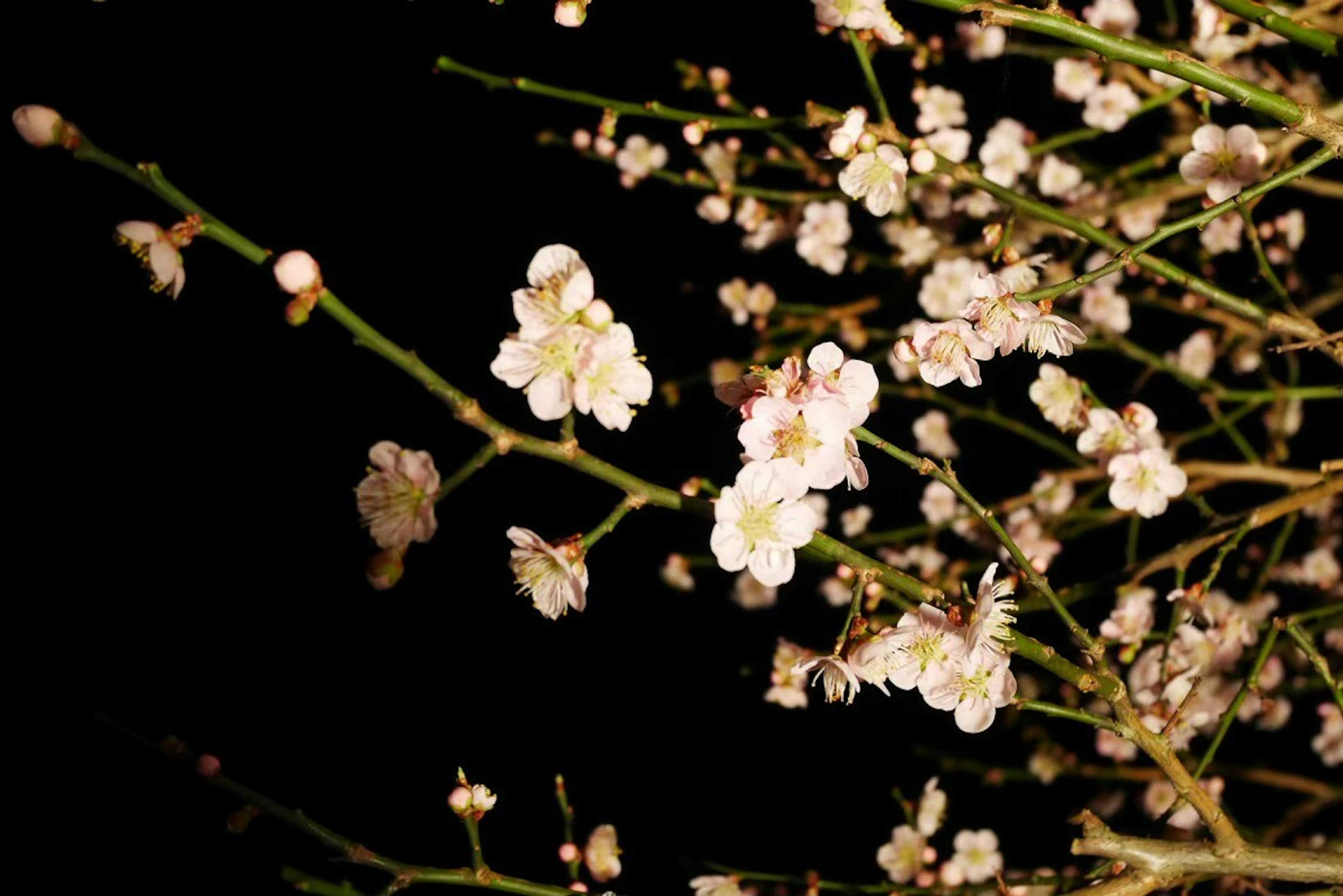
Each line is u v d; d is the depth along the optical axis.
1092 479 2.88
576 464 1.12
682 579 2.83
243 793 1.27
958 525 2.73
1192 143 2.56
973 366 1.35
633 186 2.99
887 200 1.64
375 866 1.29
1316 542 2.91
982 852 2.29
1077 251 2.62
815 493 3.04
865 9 1.64
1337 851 1.30
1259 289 2.81
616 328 1.08
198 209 1.05
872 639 1.22
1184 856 1.30
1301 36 1.34
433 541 3.48
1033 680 2.88
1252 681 1.42
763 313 2.88
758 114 2.50
